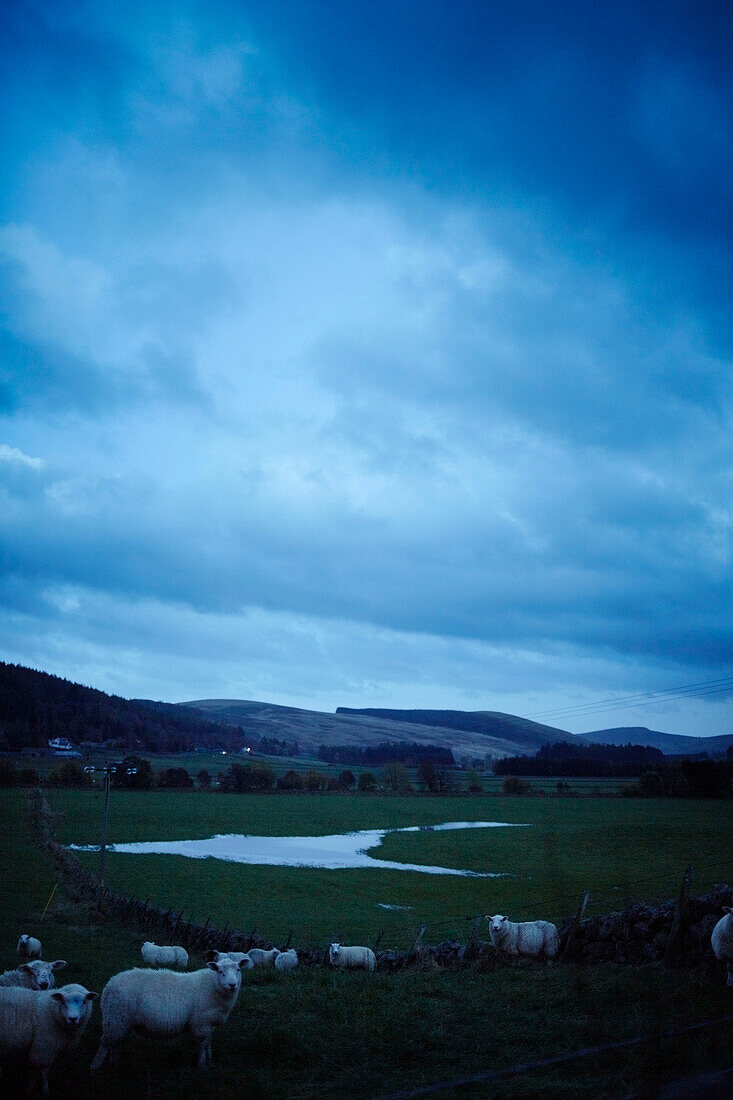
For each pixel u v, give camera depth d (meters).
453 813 107.31
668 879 55.16
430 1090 9.77
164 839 78.12
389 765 150.25
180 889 51.94
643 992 13.66
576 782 148.12
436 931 39.25
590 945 18.36
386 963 22.95
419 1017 13.45
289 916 44.59
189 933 32.34
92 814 93.50
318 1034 12.60
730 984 13.65
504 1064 10.84
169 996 11.32
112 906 40.38
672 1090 8.80
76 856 62.44
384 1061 11.35
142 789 125.56
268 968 20.84
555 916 42.25
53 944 30.06
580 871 61.09
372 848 76.44
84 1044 12.20
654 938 17.00
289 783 143.12
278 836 84.12
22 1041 9.95
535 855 70.44
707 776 121.38
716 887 16.84
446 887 55.84
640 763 156.38
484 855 71.56
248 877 57.50
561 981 15.66
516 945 19.44
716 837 78.31
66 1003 10.17
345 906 48.56
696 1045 10.47
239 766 143.25
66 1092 9.94
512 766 166.25
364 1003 14.64
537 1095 9.38
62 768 124.94
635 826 85.62
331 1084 10.38
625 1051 10.62
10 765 121.81
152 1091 9.96
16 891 45.56
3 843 66.06
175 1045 11.98
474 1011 13.76
